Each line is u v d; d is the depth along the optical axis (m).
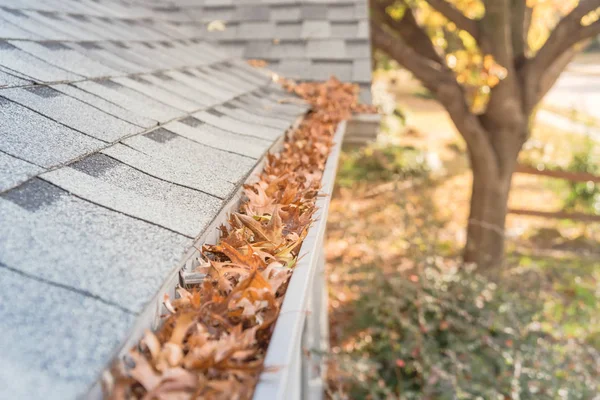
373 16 6.67
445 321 4.54
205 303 1.23
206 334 1.11
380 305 4.84
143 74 2.50
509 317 4.57
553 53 6.37
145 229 1.17
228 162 1.81
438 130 17.33
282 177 2.04
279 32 4.64
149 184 1.41
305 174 2.24
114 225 1.15
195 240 1.21
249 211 1.75
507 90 6.53
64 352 0.80
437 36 8.45
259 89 3.60
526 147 11.94
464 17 6.46
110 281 0.97
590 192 10.02
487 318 4.67
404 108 17.91
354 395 4.46
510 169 6.85
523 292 5.09
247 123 2.51
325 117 3.43
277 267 1.38
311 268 1.38
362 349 4.97
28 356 0.77
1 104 1.43
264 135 2.37
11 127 1.35
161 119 1.95
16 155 1.23
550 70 6.86
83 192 1.22
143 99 2.11
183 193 1.43
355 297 6.25
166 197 1.38
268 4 4.85
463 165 13.77
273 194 1.98
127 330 0.87
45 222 1.06
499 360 4.38
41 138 1.36
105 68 2.27
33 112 1.49
